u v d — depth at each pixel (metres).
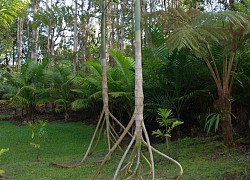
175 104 5.87
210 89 5.55
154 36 5.54
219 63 4.73
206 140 5.24
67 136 7.30
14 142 6.57
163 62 5.52
